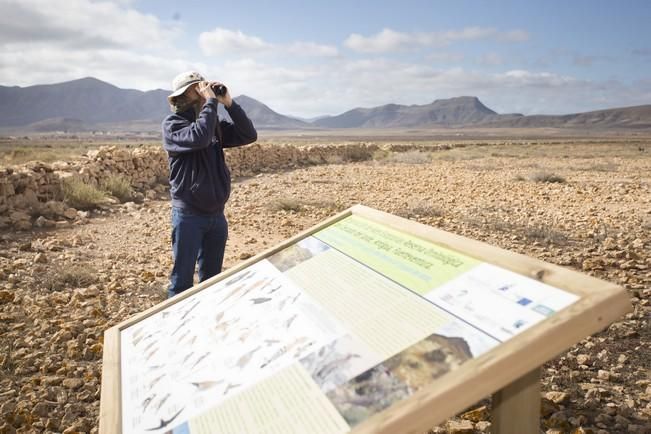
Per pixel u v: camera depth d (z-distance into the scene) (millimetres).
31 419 2924
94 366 3582
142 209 10180
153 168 13438
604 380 3268
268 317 1875
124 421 1728
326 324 1660
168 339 2123
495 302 1389
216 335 1945
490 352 1215
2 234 7512
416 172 19141
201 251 3531
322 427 1272
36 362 3604
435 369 1274
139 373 1983
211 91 3027
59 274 5516
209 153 3184
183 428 1532
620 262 5918
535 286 1373
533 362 1197
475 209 9930
